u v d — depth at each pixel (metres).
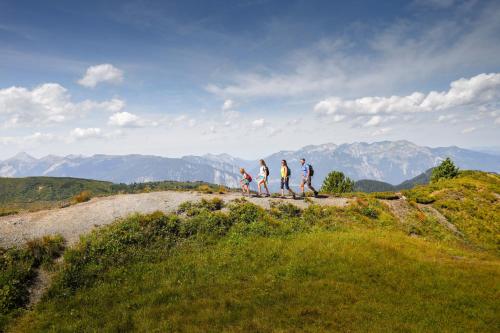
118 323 11.07
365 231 21.14
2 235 16.89
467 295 12.80
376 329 10.20
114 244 16.33
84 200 25.94
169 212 21.27
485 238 26.67
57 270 14.58
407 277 14.31
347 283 13.55
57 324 11.25
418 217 27.69
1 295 12.45
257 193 27.45
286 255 16.38
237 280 14.02
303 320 10.81
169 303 12.23
